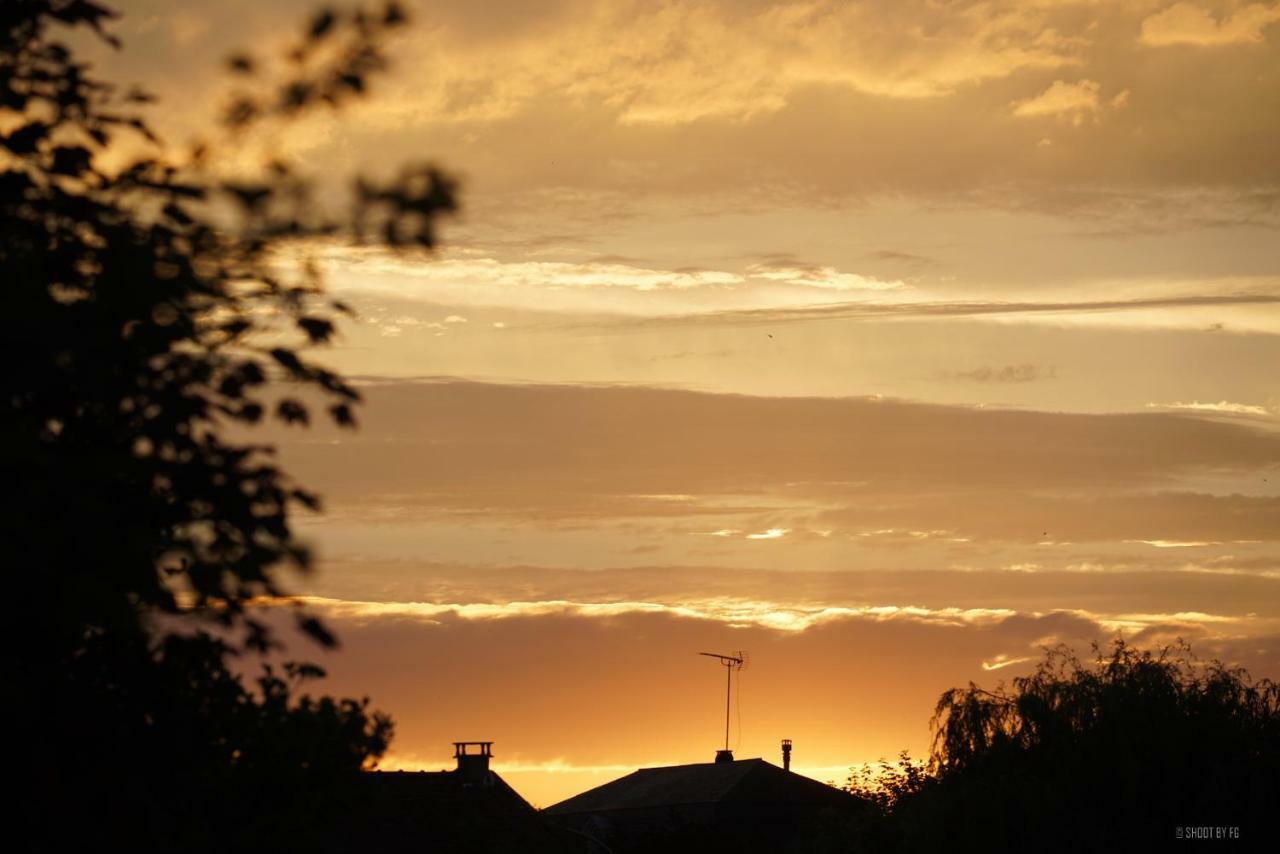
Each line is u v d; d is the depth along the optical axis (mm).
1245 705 56531
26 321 14469
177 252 15680
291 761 19578
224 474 16203
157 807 17766
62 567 14953
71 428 16062
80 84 16328
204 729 18438
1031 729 59000
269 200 15227
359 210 15172
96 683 17172
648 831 111562
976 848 56125
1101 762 55625
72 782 16641
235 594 16234
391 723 21172
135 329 15531
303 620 16875
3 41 16016
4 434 14516
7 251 15547
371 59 15031
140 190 15602
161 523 16453
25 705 15797
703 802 116500
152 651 17312
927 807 59406
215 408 16359
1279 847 53406
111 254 15281
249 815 19172
